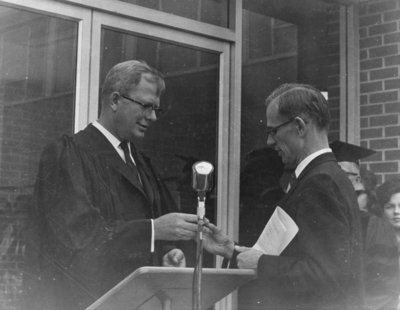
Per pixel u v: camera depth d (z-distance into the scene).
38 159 4.57
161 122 5.20
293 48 6.11
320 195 3.03
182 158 5.30
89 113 4.79
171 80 5.28
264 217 5.63
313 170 3.15
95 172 3.73
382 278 3.99
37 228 3.65
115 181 3.80
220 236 3.46
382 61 6.28
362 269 3.07
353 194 3.12
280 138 3.29
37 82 4.62
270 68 5.91
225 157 5.54
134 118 3.86
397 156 6.12
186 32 5.38
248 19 5.80
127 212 3.79
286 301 3.07
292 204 3.12
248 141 5.67
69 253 3.46
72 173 3.63
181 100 5.33
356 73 6.39
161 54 5.24
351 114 6.36
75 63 4.78
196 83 5.43
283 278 3.01
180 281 2.71
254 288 3.19
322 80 6.29
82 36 4.80
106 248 3.49
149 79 3.89
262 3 5.91
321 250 2.96
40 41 4.65
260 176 5.65
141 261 3.62
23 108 4.56
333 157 3.21
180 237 3.52
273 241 3.16
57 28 4.72
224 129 5.54
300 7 6.17
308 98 3.24
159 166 5.16
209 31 5.49
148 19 5.12
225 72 5.59
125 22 5.02
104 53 4.92
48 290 3.59
